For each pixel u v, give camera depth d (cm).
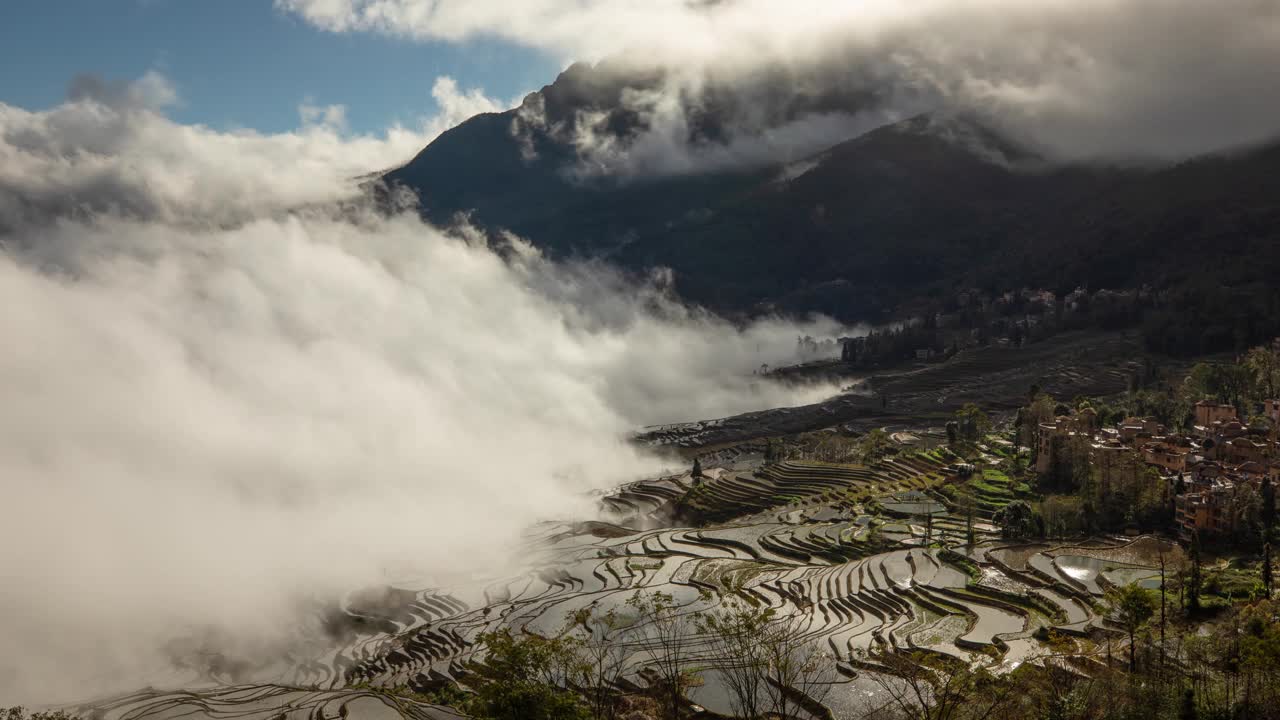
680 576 18325
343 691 13262
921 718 9425
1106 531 17125
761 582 16988
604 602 17075
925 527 18725
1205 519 15712
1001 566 15512
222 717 13012
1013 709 9150
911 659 11969
